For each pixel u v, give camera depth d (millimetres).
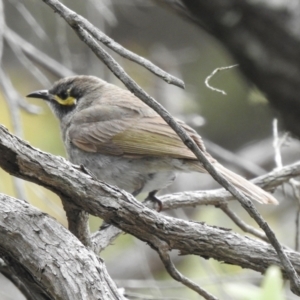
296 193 9750
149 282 11148
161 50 17125
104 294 5934
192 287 7812
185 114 16188
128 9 17750
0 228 6371
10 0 12398
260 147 18859
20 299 12266
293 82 9281
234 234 7410
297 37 9148
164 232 7184
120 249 16281
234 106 18766
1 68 12336
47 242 6289
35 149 6598
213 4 9273
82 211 7047
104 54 6262
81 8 16266
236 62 9625
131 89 6273
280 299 4699
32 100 17203
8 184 14242
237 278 10648
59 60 17219
